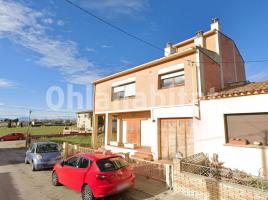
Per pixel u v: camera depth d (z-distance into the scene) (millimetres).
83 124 53125
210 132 10477
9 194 8172
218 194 6629
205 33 14469
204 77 11680
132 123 18031
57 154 13133
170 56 13078
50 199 7590
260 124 9023
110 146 17688
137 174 10148
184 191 7613
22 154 21234
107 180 6871
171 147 12828
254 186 6188
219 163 9312
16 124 75625
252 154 8898
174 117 12602
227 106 9922
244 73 16734
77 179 7723
